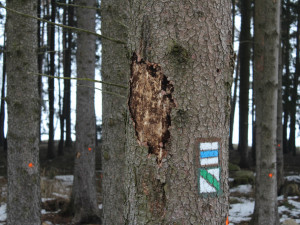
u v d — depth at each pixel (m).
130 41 1.71
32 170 4.62
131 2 1.76
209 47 1.58
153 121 1.58
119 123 3.58
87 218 7.39
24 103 4.56
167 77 1.57
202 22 1.57
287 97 17.77
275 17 5.48
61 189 10.49
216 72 1.60
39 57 13.60
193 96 1.56
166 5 1.58
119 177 3.55
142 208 1.59
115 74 3.58
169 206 1.55
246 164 14.60
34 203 4.62
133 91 1.66
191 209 1.54
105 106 3.68
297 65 17.98
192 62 1.56
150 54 1.60
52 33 15.45
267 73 5.58
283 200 8.70
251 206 8.42
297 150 20.83
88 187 7.56
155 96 1.58
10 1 4.53
